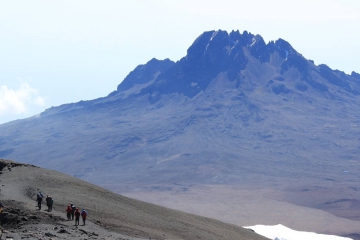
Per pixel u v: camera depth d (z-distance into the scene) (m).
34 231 54.31
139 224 74.38
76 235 55.12
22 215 61.22
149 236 66.94
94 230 60.72
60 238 51.97
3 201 66.00
